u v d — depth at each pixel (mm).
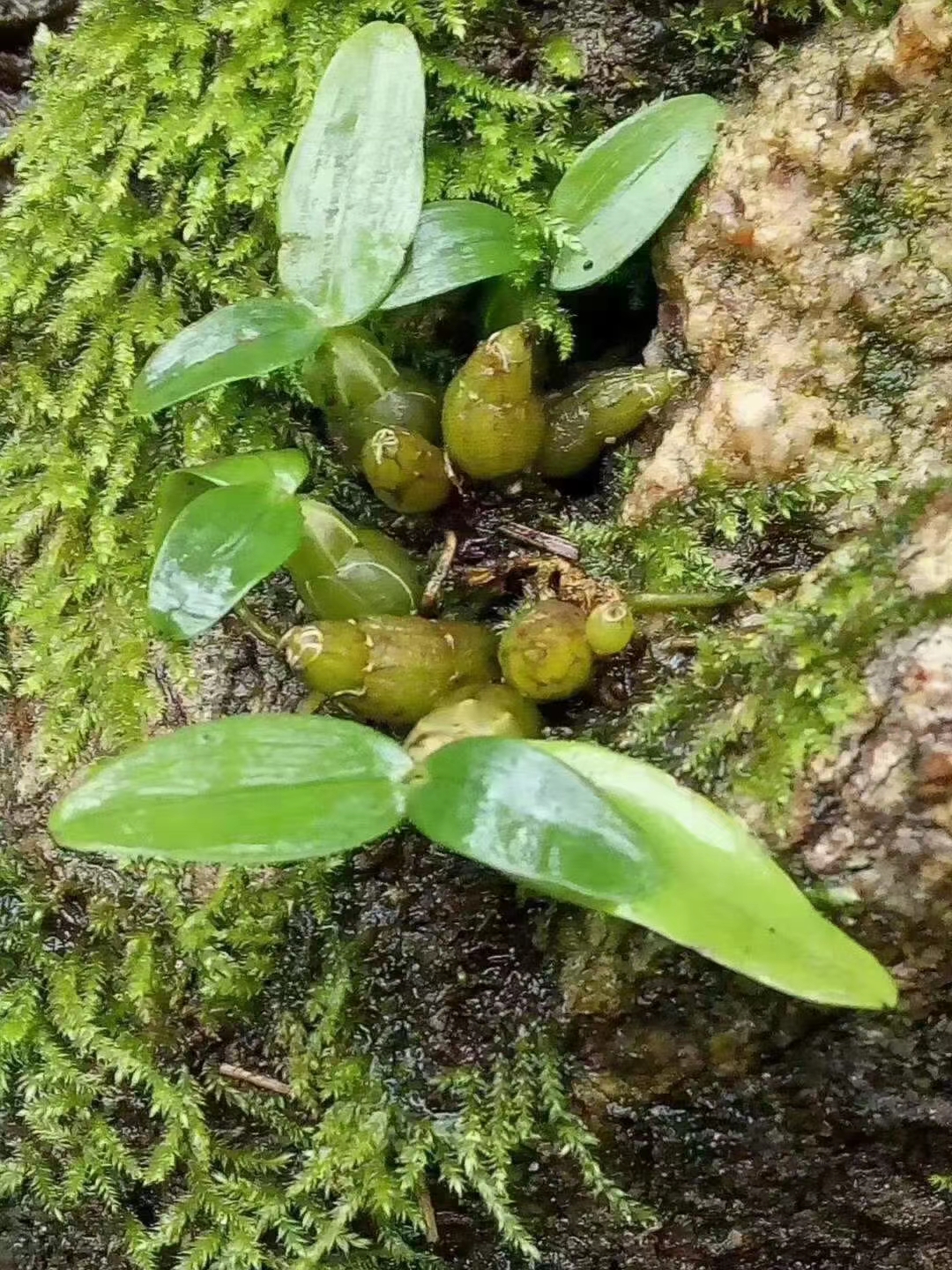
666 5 168
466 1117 155
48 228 173
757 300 159
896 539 145
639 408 161
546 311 165
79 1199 165
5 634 174
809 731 141
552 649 148
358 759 139
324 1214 158
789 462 156
